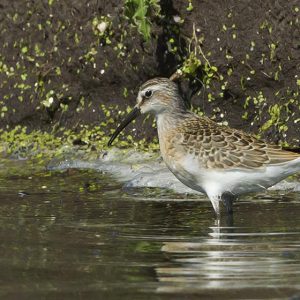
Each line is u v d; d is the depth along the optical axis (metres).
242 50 14.89
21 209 11.70
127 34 15.41
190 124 12.25
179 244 9.69
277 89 14.84
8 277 8.31
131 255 9.15
